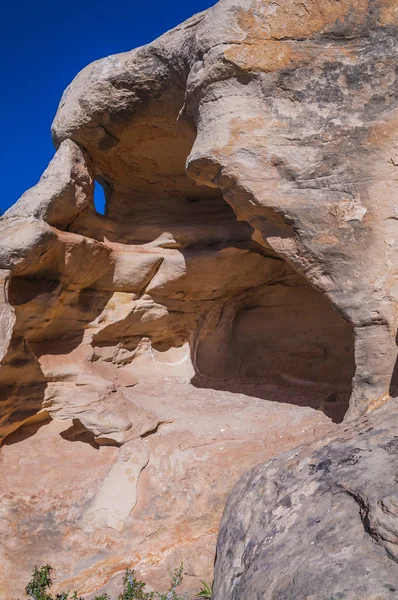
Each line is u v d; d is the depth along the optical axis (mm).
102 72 6324
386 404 4359
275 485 3830
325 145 4945
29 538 5578
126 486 5680
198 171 5375
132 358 7852
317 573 2568
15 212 6109
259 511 3705
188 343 8250
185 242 7664
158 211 7941
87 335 7184
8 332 5738
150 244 7652
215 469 5668
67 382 6746
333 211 4980
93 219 7258
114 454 6082
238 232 7594
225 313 8234
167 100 6258
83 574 5355
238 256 7543
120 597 5031
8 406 6188
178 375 8000
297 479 3693
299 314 8133
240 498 4059
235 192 5238
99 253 6902
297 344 8125
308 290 8062
